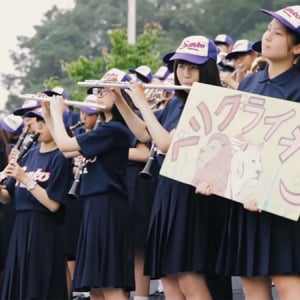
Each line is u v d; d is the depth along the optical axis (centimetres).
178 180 1097
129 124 1256
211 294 1262
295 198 1038
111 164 1263
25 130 1398
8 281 1344
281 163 1050
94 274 1250
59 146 1253
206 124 1097
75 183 1298
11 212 1448
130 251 1272
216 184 1078
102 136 1250
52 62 4828
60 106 1286
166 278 1213
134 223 1431
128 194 1431
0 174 1405
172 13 4075
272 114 1066
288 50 1075
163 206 1179
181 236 1159
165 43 3884
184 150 1101
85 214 1270
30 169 1356
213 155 1087
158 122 1159
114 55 2922
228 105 1091
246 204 1056
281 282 1062
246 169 1066
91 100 1400
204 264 1154
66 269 1411
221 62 1498
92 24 4850
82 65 2934
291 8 1081
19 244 1340
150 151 1292
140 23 4228
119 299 1262
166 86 1170
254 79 1112
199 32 3803
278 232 1056
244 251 1072
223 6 3534
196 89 1108
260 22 3291
